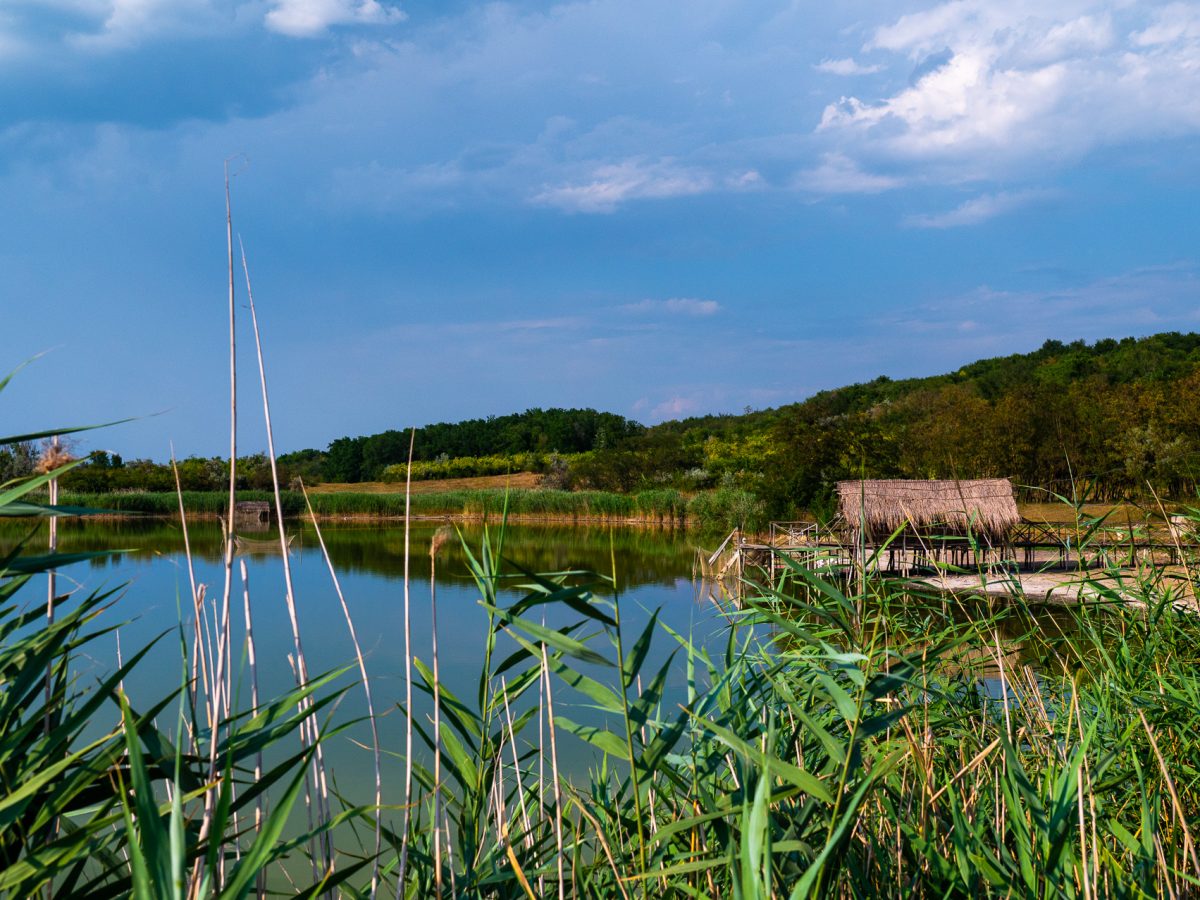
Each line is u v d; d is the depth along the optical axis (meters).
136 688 8.03
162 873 1.25
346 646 11.24
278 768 1.79
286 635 12.10
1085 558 4.43
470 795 2.48
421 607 15.21
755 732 2.54
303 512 43.78
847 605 2.47
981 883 2.32
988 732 3.53
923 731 3.05
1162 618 4.08
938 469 37.34
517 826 3.05
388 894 3.08
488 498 43.22
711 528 32.91
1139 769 2.38
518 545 30.05
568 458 65.00
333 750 6.19
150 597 13.68
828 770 2.37
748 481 34.09
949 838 2.64
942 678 3.70
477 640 11.62
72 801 1.66
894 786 2.85
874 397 76.19
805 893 1.59
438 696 2.42
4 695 1.70
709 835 2.45
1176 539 4.48
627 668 2.17
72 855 1.42
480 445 75.25
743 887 1.62
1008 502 20.83
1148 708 3.43
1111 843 2.79
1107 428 35.00
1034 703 3.74
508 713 2.58
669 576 20.28
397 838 2.38
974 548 4.09
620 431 75.62
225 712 2.08
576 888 2.45
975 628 3.71
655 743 2.20
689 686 2.81
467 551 2.40
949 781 2.67
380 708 7.43
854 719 2.04
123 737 1.59
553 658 2.20
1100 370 63.97
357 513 44.28
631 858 2.50
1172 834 2.66
